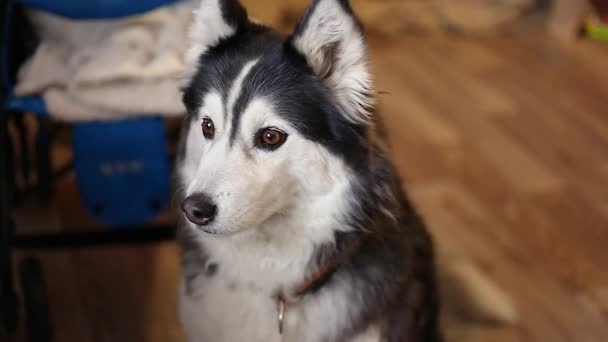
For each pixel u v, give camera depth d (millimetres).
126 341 2191
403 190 1826
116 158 2055
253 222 1473
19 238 2201
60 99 1880
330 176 1517
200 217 1411
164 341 2205
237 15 1570
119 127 2000
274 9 3770
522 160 3166
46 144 2514
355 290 1646
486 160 3148
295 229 1580
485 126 3387
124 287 2385
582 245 2705
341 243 1595
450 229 2736
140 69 1921
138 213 2178
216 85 1518
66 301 2307
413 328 1848
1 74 1853
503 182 3018
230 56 1535
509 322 2350
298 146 1487
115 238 2256
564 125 3438
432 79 3740
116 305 2314
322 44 1465
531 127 3402
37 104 1889
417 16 4172
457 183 2994
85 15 1840
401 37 4148
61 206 2701
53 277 2393
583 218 2844
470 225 2768
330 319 1658
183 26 2070
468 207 2861
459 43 4133
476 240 2693
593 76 3865
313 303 1659
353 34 1414
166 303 2338
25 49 2074
